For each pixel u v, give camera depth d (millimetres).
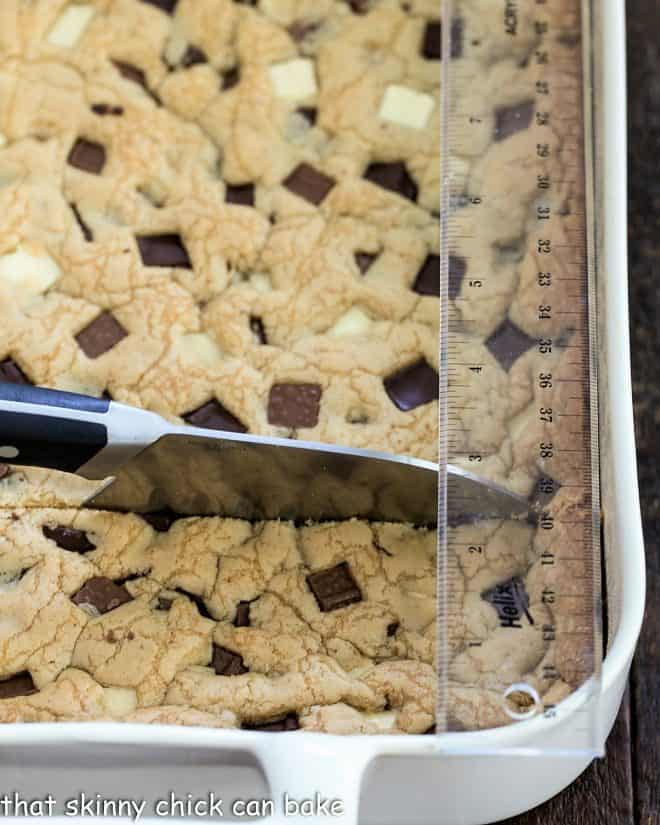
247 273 631
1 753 536
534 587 571
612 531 576
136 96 650
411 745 535
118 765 541
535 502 582
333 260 630
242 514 598
